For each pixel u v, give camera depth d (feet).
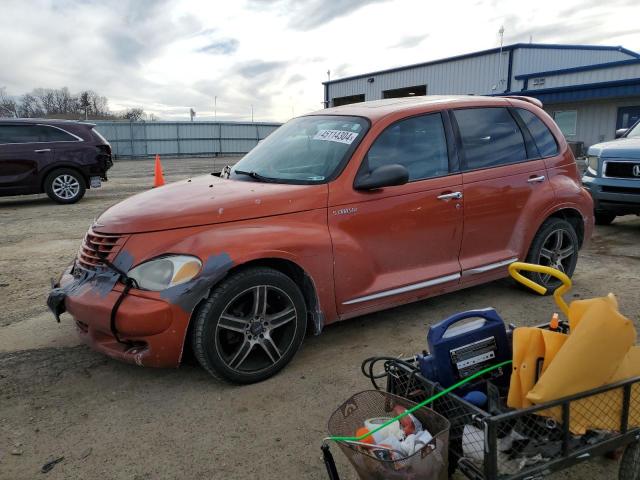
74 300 10.78
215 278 10.32
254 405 10.44
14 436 9.53
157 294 10.16
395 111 13.55
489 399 7.67
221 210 11.03
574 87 73.72
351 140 12.92
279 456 8.89
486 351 8.36
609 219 27.17
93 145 38.75
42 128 37.24
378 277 12.84
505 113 15.62
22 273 19.74
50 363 12.30
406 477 6.52
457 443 7.52
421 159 13.57
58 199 37.91
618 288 16.88
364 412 8.02
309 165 13.00
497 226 14.76
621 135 28.63
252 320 10.97
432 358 8.19
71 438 9.47
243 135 123.34
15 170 36.17
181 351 10.43
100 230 11.21
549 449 7.11
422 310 15.28
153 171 71.41
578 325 7.00
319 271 11.78
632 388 7.53
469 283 14.53
